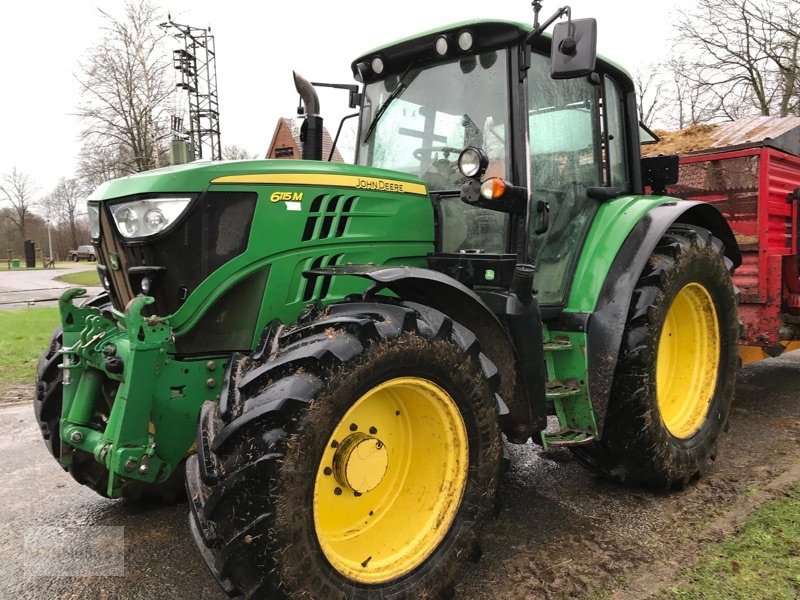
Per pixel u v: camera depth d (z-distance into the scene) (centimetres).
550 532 304
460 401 245
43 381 327
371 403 248
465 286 275
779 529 291
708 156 507
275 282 266
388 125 354
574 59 259
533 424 285
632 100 390
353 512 249
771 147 475
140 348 234
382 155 356
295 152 1331
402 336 228
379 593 223
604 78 367
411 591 230
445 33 314
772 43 1811
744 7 1866
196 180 251
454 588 249
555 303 327
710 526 302
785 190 507
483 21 297
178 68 2269
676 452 338
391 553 241
